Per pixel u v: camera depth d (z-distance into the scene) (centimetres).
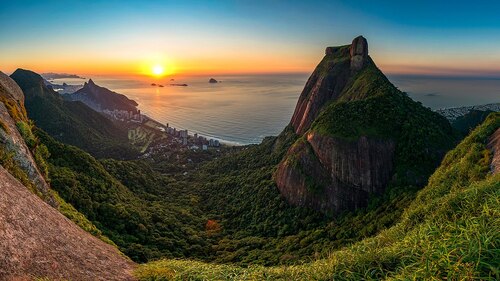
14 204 986
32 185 1583
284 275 903
